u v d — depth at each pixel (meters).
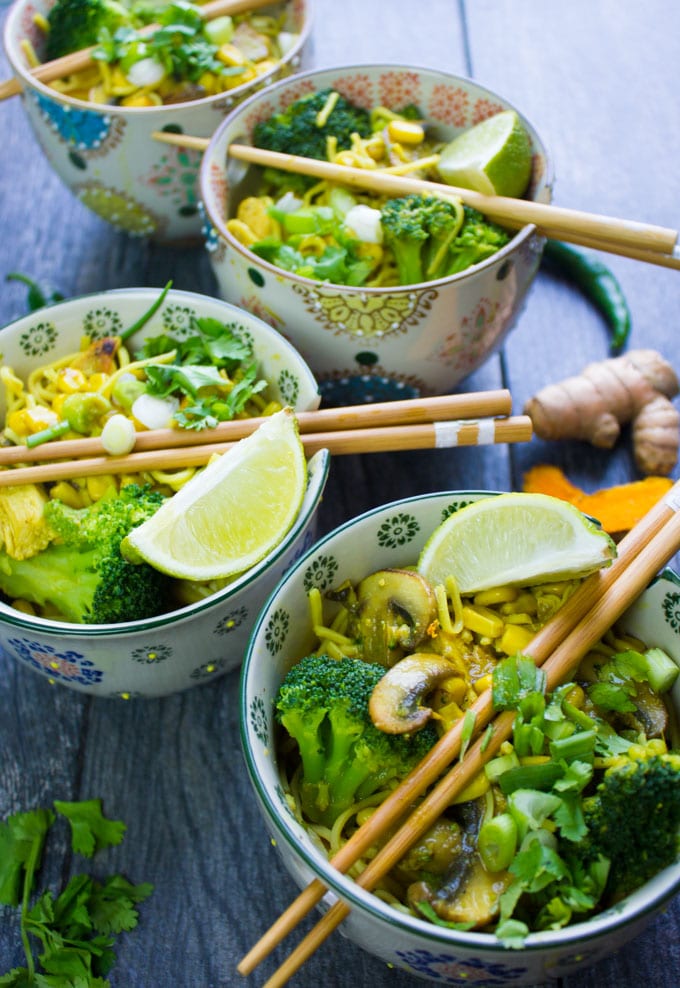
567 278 0.75
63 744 0.62
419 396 0.67
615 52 0.84
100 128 0.69
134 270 0.77
